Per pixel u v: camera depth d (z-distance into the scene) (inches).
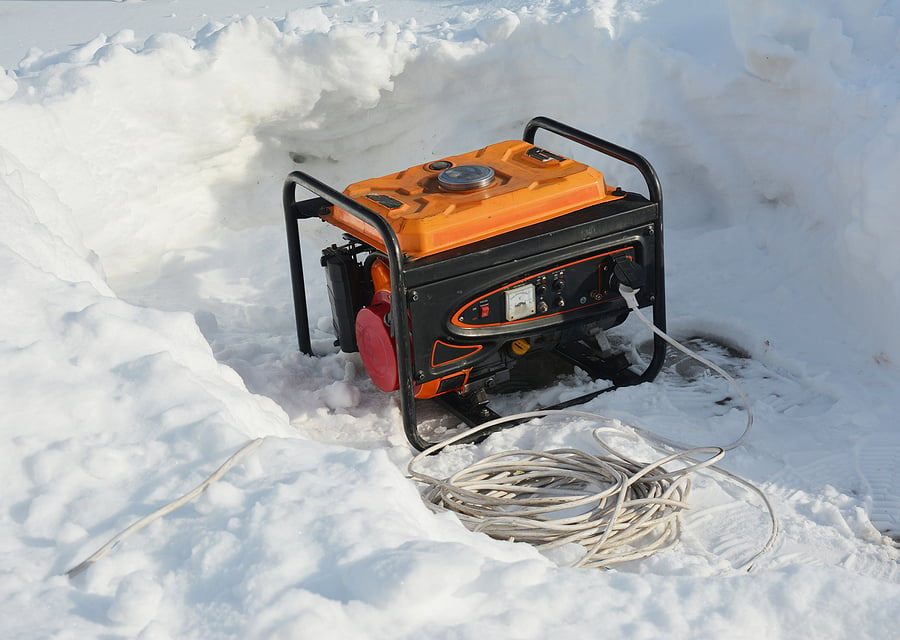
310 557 68.9
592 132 177.3
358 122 189.0
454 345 115.1
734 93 157.6
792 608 69.3
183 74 168.1
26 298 98.8
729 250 157.3
